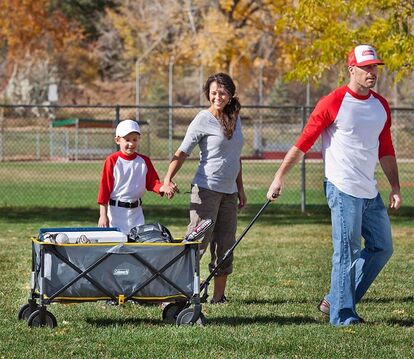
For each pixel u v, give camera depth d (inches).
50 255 850.1
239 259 1379.2
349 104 879.1
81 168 4146.2
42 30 7854.3
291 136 5679.1
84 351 769.6
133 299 863.1
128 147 1044.5
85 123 5816.9
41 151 5477.4
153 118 6353.3
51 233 887.7
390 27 2170.3
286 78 2351.1
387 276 1219.2
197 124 989.8
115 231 912.3
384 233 898.7
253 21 5605.3
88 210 2322.8
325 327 869.8
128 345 790.5
